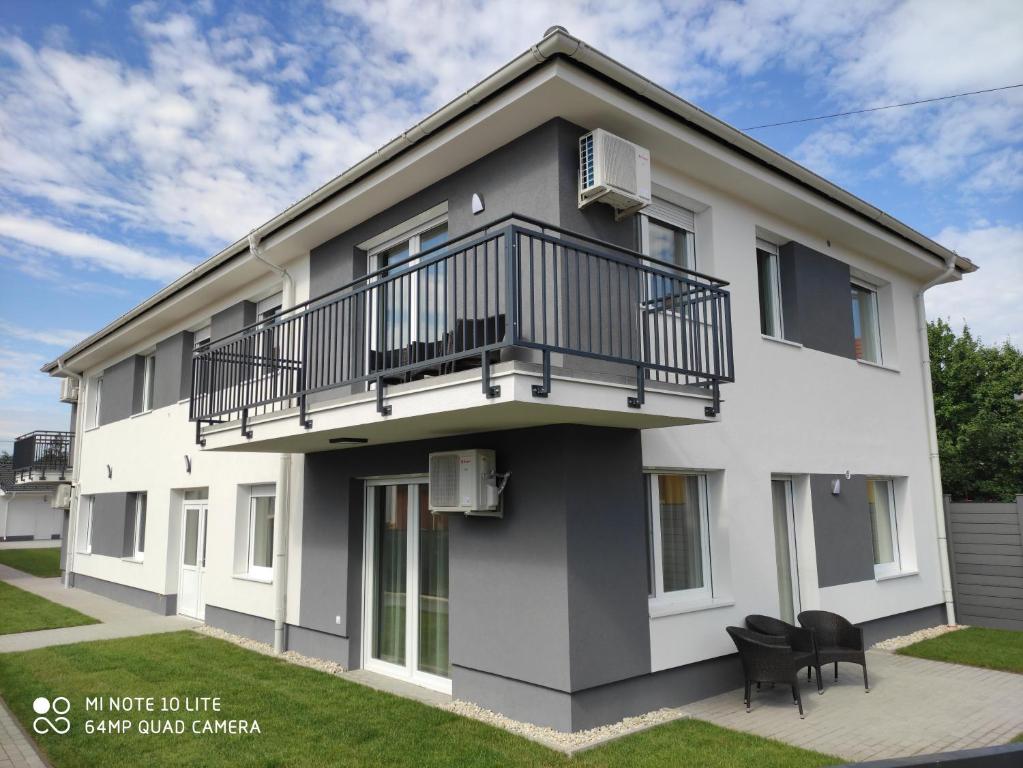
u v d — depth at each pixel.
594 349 6.22
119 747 5.60
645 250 7.39
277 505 9.54
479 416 5.57
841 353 9.77
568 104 6.18
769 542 7.95
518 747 5.42
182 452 12.66
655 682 6.44
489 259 6.75
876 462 10.10
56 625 11.45
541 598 5.99
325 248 9.28
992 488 18.61
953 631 10.36
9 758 5.45
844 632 7.28
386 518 8.27
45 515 40.59
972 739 5.65
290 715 6.34
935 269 11.43
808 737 5.70
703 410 6.10
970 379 19.50
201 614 11.92
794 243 9.23
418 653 7.61
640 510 6.54
